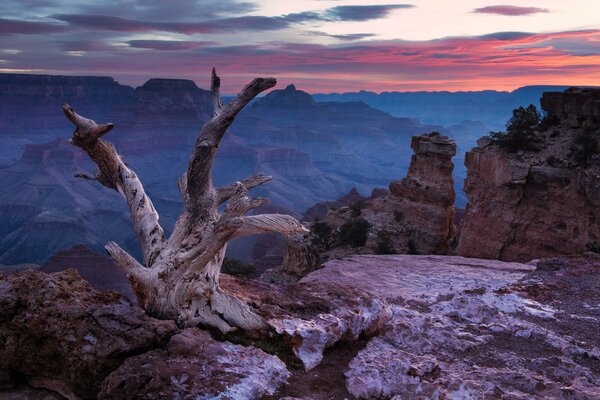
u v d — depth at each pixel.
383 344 10.38
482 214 46.25
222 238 9.27
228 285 11.28
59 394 8.34
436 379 8.62
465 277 16.92
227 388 7.51
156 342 8.23
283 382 8.41
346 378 8.73
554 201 41.81
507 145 45.59
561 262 18.02
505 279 16.59
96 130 10.20
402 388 8.28
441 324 11.66
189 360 7.97
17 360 8.34
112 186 11.02
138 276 9.66
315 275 17.30
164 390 7.26
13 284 8.77
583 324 12.41
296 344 9.30
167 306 9.38
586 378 9.16
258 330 9.33
